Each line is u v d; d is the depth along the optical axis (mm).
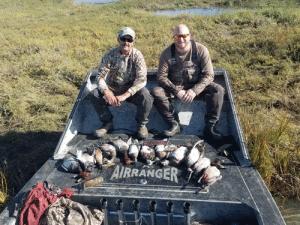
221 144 2383
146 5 16844
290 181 2453
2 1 18719
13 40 7727
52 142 3336
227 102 2680
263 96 3893
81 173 2057
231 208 1766
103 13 13922
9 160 3023
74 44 7129
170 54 2490
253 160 2586
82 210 1784
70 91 4574
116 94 2676
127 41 2303
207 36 7254
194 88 2463
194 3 16703
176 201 1811
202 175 1928
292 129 3098
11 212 1820
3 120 3838
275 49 5484
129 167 2160
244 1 14531
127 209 1911
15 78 5121
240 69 4801
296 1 12375
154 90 2521
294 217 2113
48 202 1838
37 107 4137
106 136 2621
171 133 2518
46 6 18281
